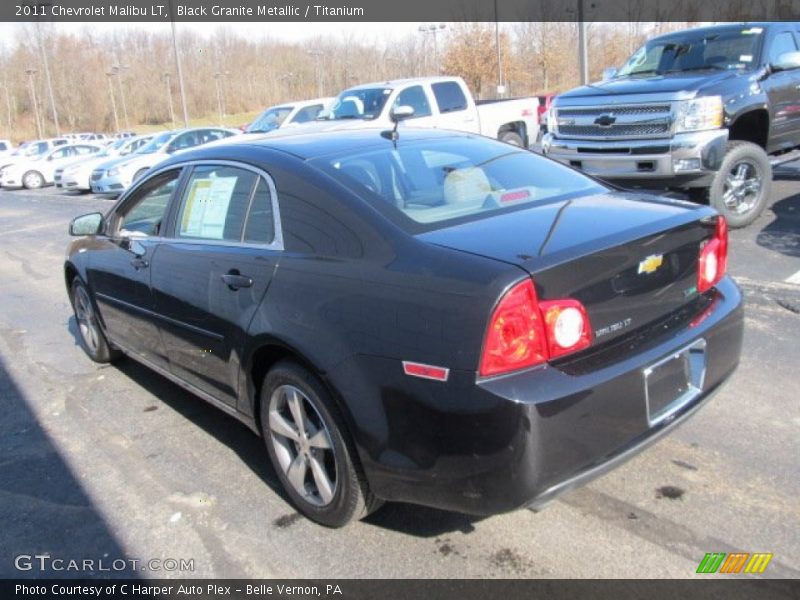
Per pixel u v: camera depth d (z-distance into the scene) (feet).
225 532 10.41
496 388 7.80
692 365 9.50
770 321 16.51
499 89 125.49
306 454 10.21
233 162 12.01
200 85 264.93
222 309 11.18
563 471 8.07
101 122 269.64
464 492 8.24
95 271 15.98
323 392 9.50
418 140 12.50
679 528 9.59
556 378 7.98
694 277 9.85
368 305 8.82
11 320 23.50
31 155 103.24
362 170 10.81
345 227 9.70
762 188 24.68
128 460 12.83
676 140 23.02
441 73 165.07
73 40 265.75
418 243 9.00
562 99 26.61
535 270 7.96
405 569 9.27
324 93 236.43
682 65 27.53
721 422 12.20
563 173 12.23
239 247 11.20
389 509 10.57
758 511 9.80
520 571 9.04
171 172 13.83
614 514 9.99
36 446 13.66
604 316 8.53
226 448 13.02
